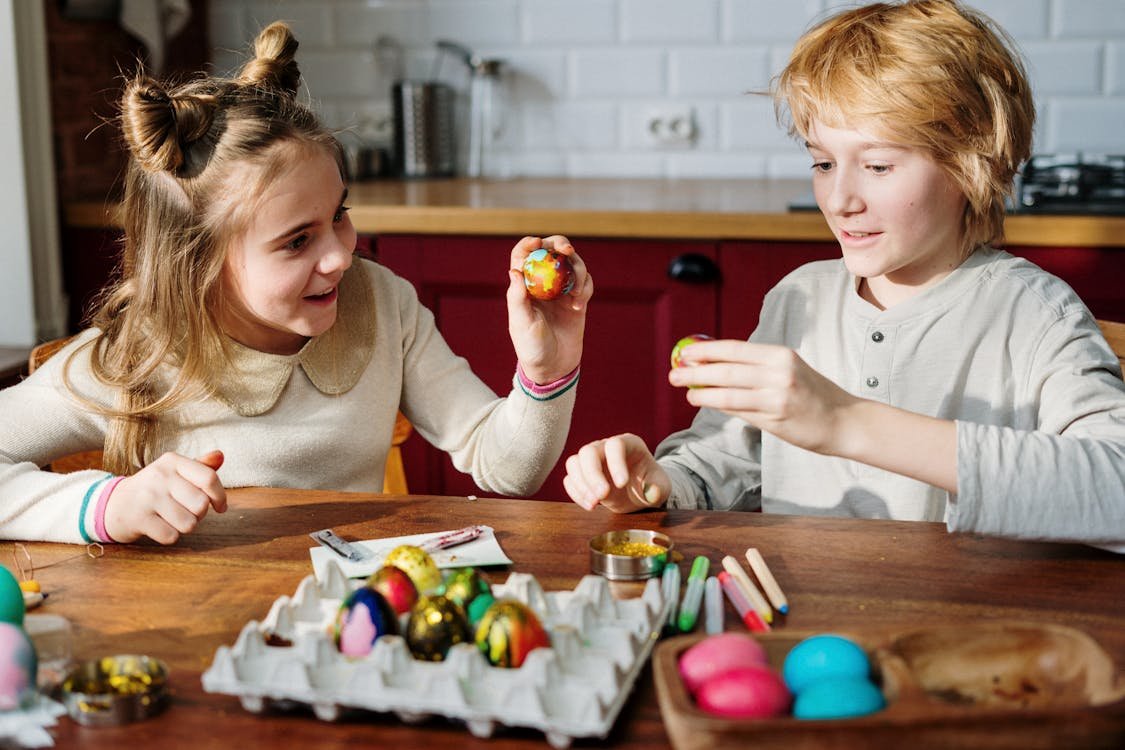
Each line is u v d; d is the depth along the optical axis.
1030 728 0.67
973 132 1.27
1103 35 2.73
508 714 0.74
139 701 0.79
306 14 3.16
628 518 1.17
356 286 1.50
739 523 1.15
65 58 2.61
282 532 1.15
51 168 2.49
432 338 1.58
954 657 0.78
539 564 1.05
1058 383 1.26
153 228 1.35
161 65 2.79
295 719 0.79
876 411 1.03
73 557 1.10
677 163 3.03
